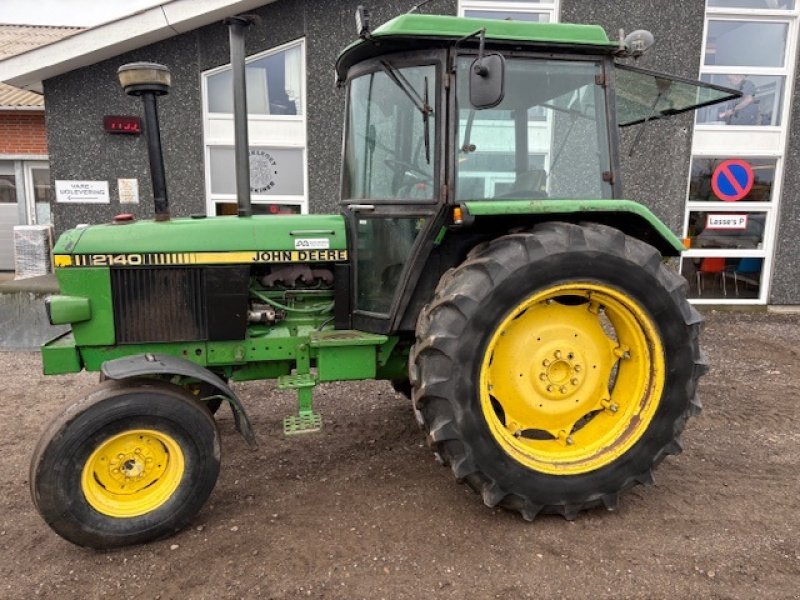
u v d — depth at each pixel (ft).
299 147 24.47
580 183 9.90
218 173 24.57
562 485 9.05
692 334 9.43
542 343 9.52
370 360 10.30
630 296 9.07
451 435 8.62
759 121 25.11
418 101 9.29
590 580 7.82
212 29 23.26
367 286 10.36
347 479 10.68
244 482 10.59
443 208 9.24
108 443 8.42
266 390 15.66
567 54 9.62
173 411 8.63
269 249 10.19
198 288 10.08
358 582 7.77
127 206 24.31
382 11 23.50
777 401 14.58
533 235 8.84
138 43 22.85
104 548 8.48
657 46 23.79
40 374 17.20
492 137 9.47
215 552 8.46
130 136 23.90
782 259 25.50
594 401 9.91
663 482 10.44
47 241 28.86
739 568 8.04
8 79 22.79
